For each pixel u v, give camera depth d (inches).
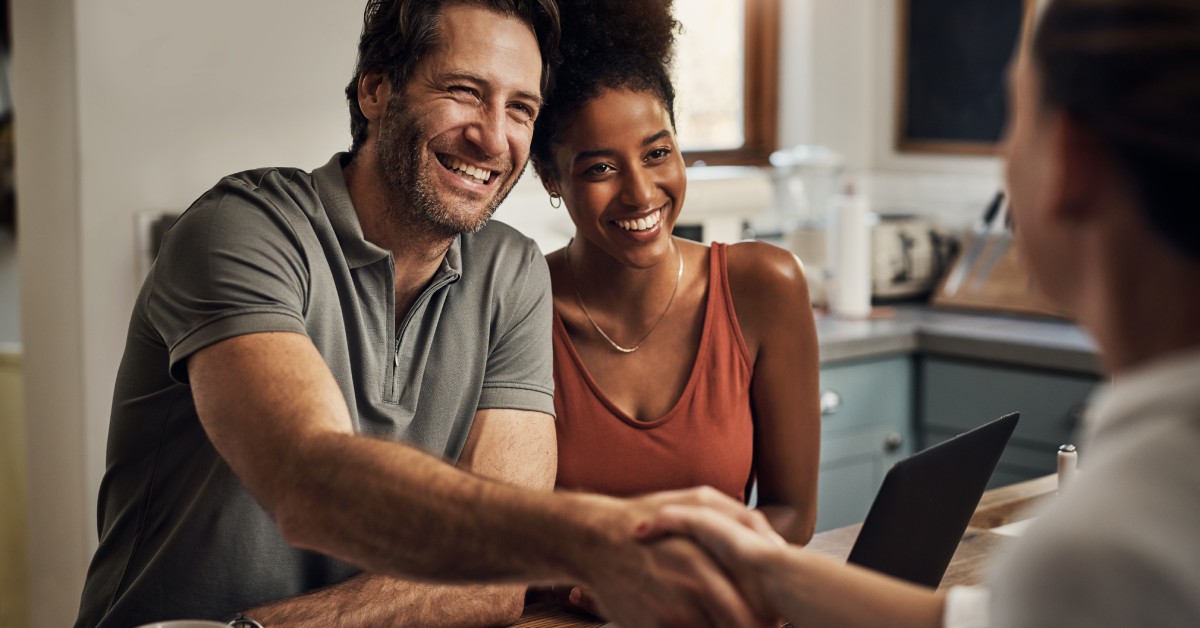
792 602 34.4
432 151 56.6
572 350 67.9
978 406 123.0
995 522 69.6
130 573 56.2
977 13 146.8
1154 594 19.3
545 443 62.4
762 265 68.7
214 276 50.5
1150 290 21.8
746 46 153.6
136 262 100.4
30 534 106.2
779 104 155.3
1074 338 118.4
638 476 67.2
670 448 67.1
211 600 54.9
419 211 56.9
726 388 67.8
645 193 63.0
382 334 57.9
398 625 53.2
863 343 121.2
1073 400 115.6
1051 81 22.6
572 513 37.3
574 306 68.8
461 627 54.2
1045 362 116.8
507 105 57.7
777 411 69.3
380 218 58.2
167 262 52.8
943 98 151.3
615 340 68.5
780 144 155.2
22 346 104.3
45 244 101.3
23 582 119.0
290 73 107.6
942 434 126.2
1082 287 23.3
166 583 54.9
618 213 63.9
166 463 55.5
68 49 97.4
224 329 49.1
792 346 68.8
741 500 69.2
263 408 46.0
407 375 59.4
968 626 30.6
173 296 51.4
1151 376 21.3
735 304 68.6
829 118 154.9
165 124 101.3
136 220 100.3
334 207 56.8
